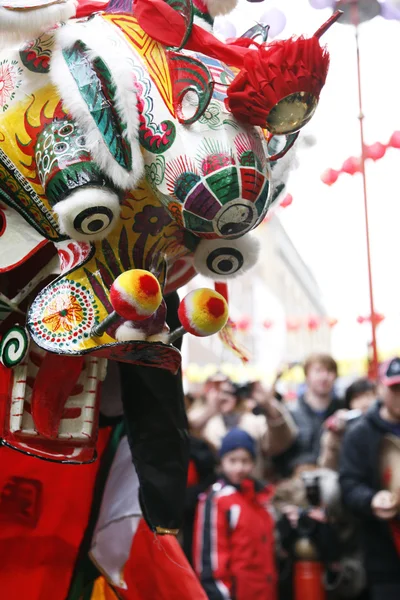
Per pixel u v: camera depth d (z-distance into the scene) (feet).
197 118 6.03
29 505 7.38
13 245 6.73
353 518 13.15
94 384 7.08
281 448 14.10
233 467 12.52
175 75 6.17
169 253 6.86
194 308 6.21
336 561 13.00
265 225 8.00
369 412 12.27
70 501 7.56
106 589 8.03
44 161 6.28
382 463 12.05
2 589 7.31
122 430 7.95
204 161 6.04
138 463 7.50
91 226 6.23
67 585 7.59
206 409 13.94
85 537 7.67
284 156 7.21
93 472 7.72
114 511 7.83
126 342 6.26
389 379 12.04
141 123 6.19
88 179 6.17
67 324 6.39
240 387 13.96
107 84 6.18
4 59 6.54
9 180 6.45
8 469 7.27
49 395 6.79
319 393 14.76
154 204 6.47
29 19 6.15
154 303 5.95
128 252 6.54
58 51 6.35
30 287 6.98
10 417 6.74
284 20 6.98
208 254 6.96
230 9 6.78
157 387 7.59
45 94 6.38
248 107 6.01
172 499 7.49
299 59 5.90
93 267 6.47
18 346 6.64
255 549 12.24
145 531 7.86
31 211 6.48
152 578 7.86
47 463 7.41
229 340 7.68
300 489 13.55
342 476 12.17
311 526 12.99
